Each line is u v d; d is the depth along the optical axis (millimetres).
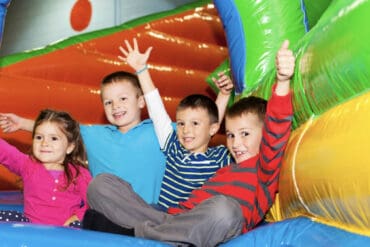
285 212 2209
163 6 5789
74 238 1817
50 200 2533
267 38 3012
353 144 1651
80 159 2664
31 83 3842
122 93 2820
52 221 2525
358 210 1650
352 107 1773
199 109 2504
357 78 1792
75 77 4137
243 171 2271
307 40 2248
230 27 3102
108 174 2197
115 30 4473
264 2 3031
